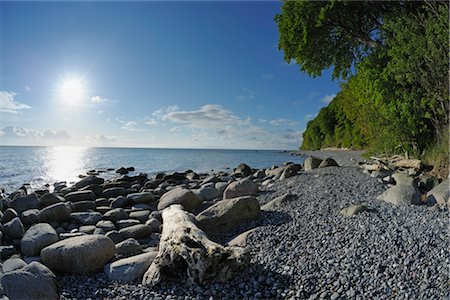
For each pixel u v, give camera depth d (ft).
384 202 25.76
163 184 50.55
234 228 23.48
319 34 58.59
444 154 36.01
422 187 32.12
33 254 20.76
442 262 14.56
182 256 15.67
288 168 46.73
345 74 65.87
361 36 56.44
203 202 35.04
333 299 13.35
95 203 35.53
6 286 14.73
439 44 32.01
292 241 19.45
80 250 18.11
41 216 27.71
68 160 143.74
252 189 35.01
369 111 47.34
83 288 16.53
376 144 49.03
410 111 38.75
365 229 19.36
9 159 139.54
